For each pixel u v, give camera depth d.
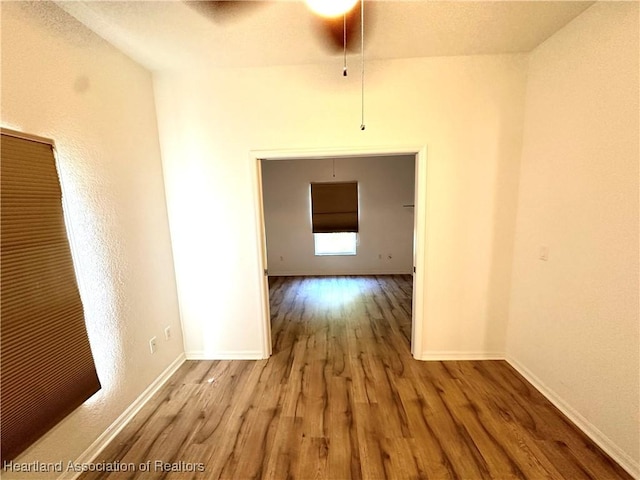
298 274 6.00
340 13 1.60
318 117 2.25
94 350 1.64
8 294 1.19
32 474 1.29
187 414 1.93
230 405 2.00
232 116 2.30
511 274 2.35
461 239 2.33
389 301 4.26
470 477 1.42
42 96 1.38
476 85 2.14
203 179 2.39
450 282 2.40
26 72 1.30
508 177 2.22
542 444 1.60
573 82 1.69
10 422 1.18
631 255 1.39
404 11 1.59
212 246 2.49
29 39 1.32
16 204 1.23
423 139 2.21
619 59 1.41
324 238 6.04
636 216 1.36
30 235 1.29
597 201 1.56
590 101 1.58
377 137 2.23
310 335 3.12
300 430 1.76
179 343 2.57
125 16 1.57
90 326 1.62
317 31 1.77
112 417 1.76
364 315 3.70
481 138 2.19
